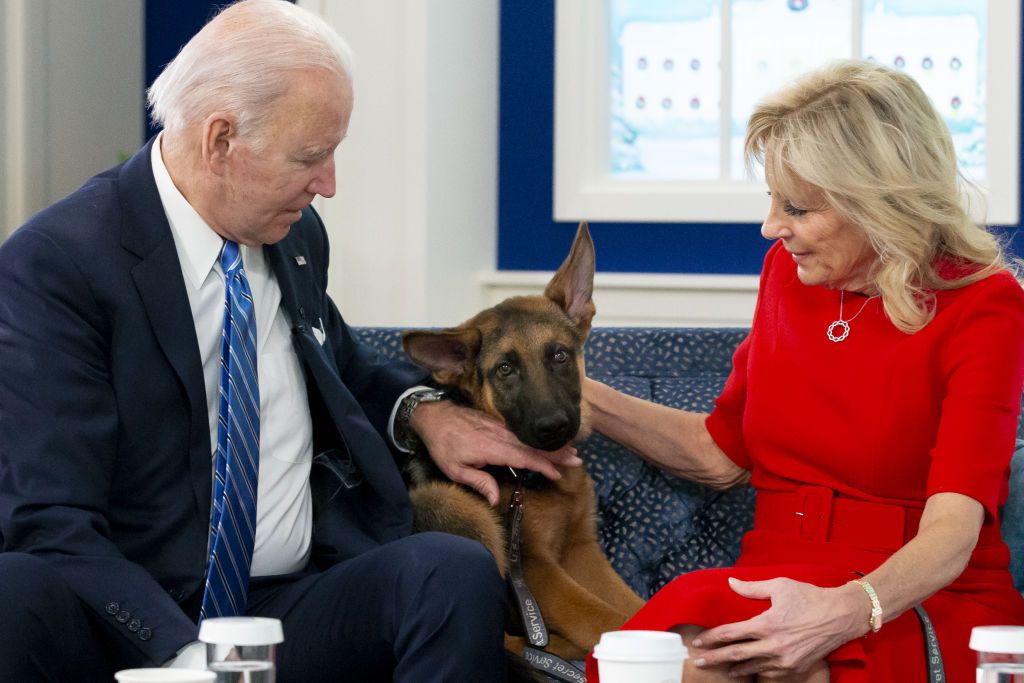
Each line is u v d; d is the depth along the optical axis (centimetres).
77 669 193
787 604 188
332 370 239
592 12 503
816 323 231
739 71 504
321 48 223
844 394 223
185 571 218
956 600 215
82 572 195
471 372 277
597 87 505
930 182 219
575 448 275
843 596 191
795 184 220
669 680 146
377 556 210
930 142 221
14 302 212
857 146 215
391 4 457
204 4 546
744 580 204
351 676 218
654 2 507
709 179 504
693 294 493
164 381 219
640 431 265
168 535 219
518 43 511
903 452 219
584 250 280
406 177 461
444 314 478
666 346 294
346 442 235
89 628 196
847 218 219
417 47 455
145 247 220
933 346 217
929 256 222
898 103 220
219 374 225
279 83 218
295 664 217
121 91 536
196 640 190
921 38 490
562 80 505
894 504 223
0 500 203
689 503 273
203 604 210
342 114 225
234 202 225
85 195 225
